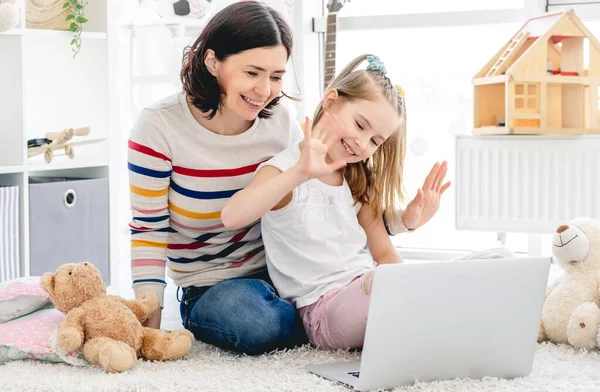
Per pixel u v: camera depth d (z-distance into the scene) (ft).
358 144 5.41
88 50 8.47
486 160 9.53
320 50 11.18
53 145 7.89
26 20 7.73
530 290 4.81
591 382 4.76
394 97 5.49
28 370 4.91
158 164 5.52
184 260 5.92
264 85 5.23
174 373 4.82
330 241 5.57
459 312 4.65
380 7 10.73
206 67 5.30
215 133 5.57
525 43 9.27
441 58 10.41
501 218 9.55
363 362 4.46
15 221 7.41
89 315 5.06
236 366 5.02
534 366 5.19
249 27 5.14
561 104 9.20
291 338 5.44
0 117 7.54
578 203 9.21
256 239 5.98
